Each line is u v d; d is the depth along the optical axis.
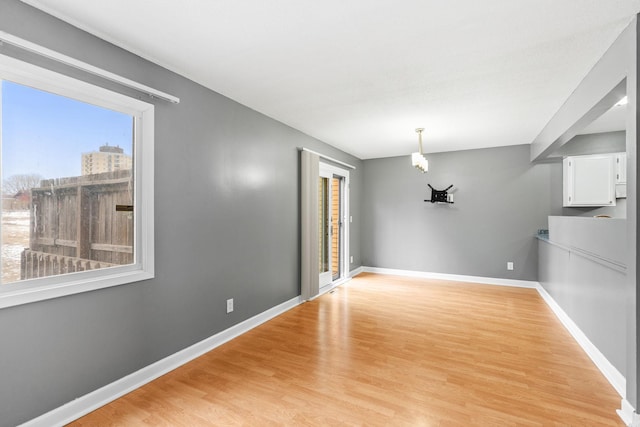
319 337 3.05
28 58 1.66
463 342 2.92
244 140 3.27
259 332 3.19
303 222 4.23
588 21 1.86
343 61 2.38
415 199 5.87
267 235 3.62
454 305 4.08
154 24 1.89
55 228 1.82
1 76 1.59
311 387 2.17
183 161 2.57
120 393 2.09
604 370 2.33
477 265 5.38
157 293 2.35
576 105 2.83
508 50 2.20
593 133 4.51
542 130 4.17
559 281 3.66
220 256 2.95
